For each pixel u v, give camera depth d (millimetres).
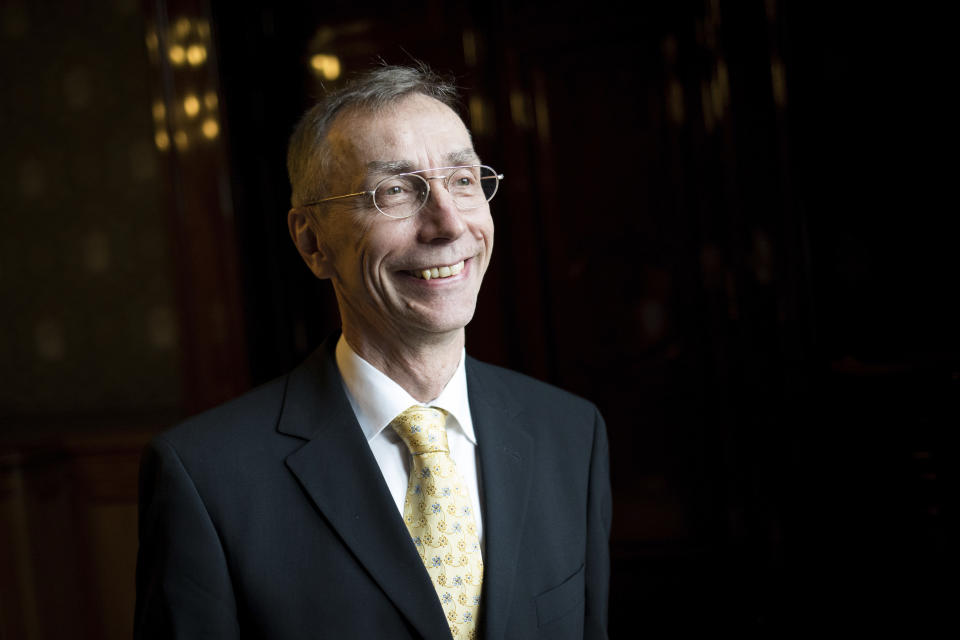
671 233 3062
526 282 3174
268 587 1042
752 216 2762
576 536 1227
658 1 3023
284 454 1116
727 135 2768
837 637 2693
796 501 2783
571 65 3100
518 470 1199
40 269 3529
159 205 3395
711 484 3076
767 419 2811
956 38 2693
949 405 2412
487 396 1269
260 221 3070
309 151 1163
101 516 2906
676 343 3082
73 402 3514
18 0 3488
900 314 2787
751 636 2875
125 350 3461
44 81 3482
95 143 3447
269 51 3182
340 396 1170
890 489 2557
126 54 3393
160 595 1023
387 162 1093
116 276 3455
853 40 2734
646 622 3072
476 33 3117
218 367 2977
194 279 2973
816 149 2775
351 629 1038
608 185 3100
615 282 3117
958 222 2732
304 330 3211
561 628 1157
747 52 2725
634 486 3145
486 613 1076
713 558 3064
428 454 1129
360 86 1142
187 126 2941
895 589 2576
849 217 2795
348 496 1090
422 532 1101
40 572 2762
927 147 2738
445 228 1087
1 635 2674
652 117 3051
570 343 3162
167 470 1073
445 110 1153
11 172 3533
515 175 3148
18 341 3564
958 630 2449
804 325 2740
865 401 2590
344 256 1134
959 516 2430
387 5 3180
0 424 3291
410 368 1163
